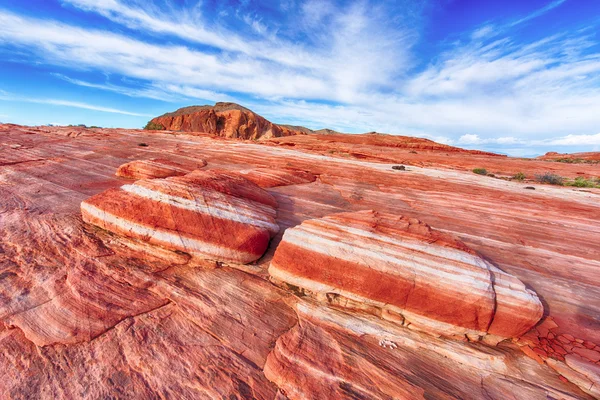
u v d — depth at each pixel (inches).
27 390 168.6
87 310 226.2
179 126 4608.8
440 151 2161.7
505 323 212.1
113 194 352.8
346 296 240.5
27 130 1385.3
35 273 265.1
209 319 228.2
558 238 381.7
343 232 269.3
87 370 182.1
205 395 171.5
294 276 255.6
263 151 1085.1
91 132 1433.3
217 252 293.1
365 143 2361.0
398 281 227.5
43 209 408.5
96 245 311.4
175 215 304.7
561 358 195.9
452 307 215.6
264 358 200.2
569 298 252.7
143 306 236.4
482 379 188.4
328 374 184.4
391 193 593.9
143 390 172.4
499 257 325.1
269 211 394.3
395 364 195.6
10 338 200.8
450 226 416.8
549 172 1151.0
